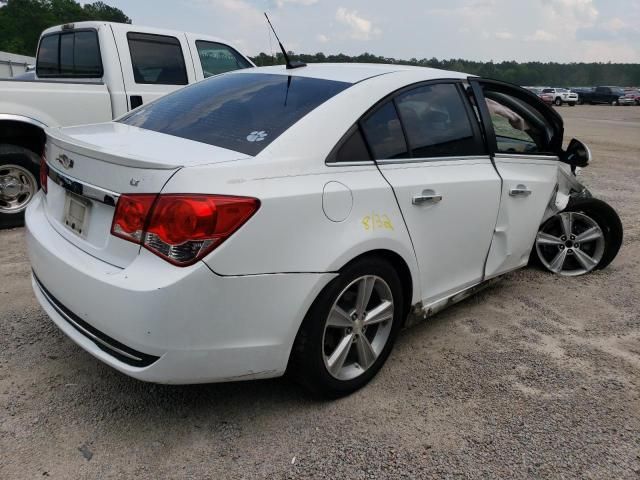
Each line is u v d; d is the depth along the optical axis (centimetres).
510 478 231
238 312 225
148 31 611
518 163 378
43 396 271
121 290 214
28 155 547
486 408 278
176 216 211
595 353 340
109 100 577
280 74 321
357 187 262
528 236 396
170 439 245
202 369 226
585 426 267
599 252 468
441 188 307
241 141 255
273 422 259
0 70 2572
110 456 233
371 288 274
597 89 5109
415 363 319
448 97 335
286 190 235
